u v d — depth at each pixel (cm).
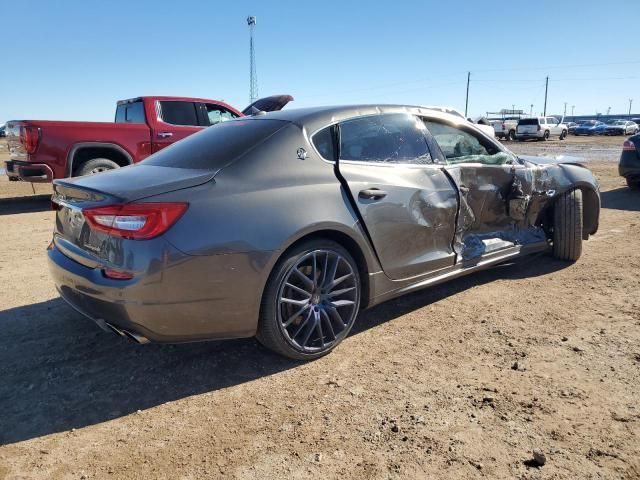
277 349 299
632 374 288
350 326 329
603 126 4700
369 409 261
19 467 223
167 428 250
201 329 273
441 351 324
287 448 233
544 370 295
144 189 266
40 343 344
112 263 262
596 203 514
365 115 357
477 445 230
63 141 808
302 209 295
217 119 988
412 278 363
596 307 387
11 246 611
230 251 270
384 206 337
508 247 442
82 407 270
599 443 229
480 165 415
